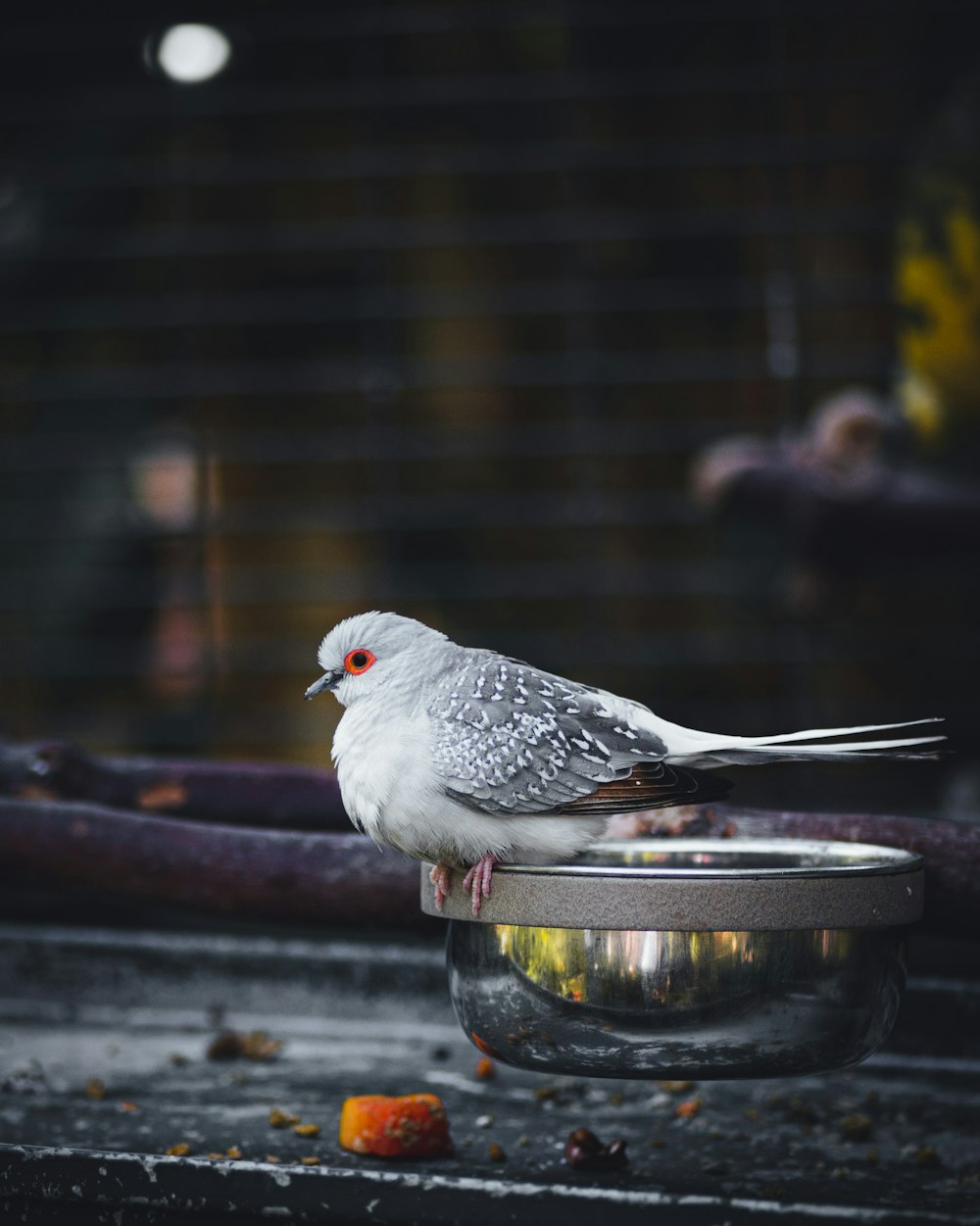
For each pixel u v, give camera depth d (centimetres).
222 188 926
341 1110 345
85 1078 383
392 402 933
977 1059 392
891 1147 322
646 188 925
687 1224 259
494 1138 325
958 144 652
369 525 918
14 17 868
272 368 937
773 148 776
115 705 916
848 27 872
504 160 922
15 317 898
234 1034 411
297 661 922
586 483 922
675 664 930
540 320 941
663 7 864
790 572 776
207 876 346
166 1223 279
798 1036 255
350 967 443
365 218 925
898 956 270
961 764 823
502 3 873
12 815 352
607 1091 374
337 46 905
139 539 899
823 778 831
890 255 898
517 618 952
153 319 895
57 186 887
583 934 256
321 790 382
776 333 772
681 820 335
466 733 271
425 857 279
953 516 705
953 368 664
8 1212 286
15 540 890
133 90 891
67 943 463
